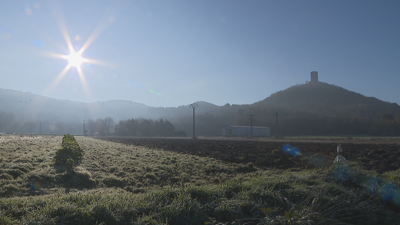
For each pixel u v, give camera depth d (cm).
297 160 2580
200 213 757
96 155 2611
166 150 3622
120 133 15725
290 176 1209
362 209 891
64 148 1892
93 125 19588
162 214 724
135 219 694
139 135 15475
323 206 848
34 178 1333
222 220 761
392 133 14725
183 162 2198
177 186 1380
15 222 623
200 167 2011
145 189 1345
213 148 4072
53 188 1251
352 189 1049
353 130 15800
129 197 854
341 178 1164
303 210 755
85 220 655
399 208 974
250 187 989
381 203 981
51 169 1560
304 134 15762
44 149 2898
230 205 815
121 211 711
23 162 1792
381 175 1318
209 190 923
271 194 912
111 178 1499
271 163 2388
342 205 899
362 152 3400
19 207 723
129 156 2591
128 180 1514
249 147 4253
